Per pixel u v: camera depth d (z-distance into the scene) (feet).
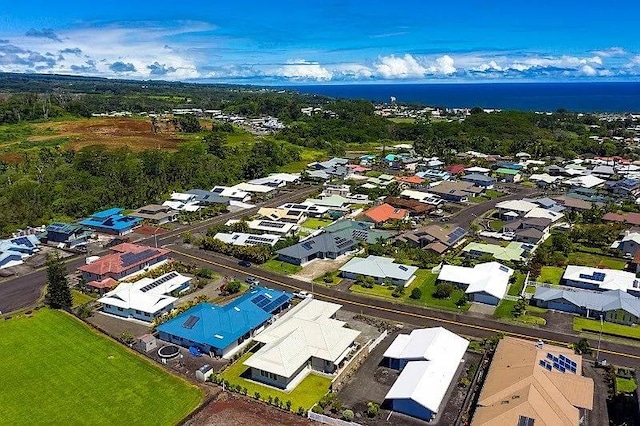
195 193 434.30
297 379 180.14
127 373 183.32
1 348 200.13
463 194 435.94
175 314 223.10
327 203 405.80
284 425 155.22
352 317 226.58
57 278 233.96
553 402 148.36
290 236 332.19
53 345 202.49
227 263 292.40
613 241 322.96
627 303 220.02
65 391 173.06
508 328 215.31
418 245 318.04
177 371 184.85
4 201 376.07
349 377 180.75
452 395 168.35
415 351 183.11
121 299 231.30
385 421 157.17
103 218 360.28
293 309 224.74
